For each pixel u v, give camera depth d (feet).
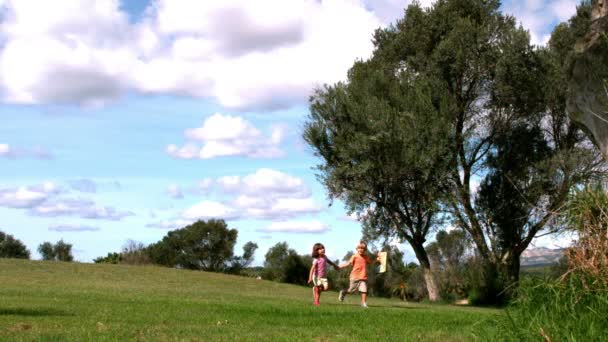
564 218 17.62
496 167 96.32
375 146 91.86
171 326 27.17
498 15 95.14
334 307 45.88
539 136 95.14
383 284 158.10
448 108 92.17
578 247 17.08
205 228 242.37
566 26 92.89
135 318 30.55
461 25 91.56
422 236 100.53
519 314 16.74
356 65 107.24
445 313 40.75
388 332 25.82
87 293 54.54
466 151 97.81
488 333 18.15
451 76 94.32
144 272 114.42
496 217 95.09
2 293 51.03
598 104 19.45
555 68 89.10
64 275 98.58
